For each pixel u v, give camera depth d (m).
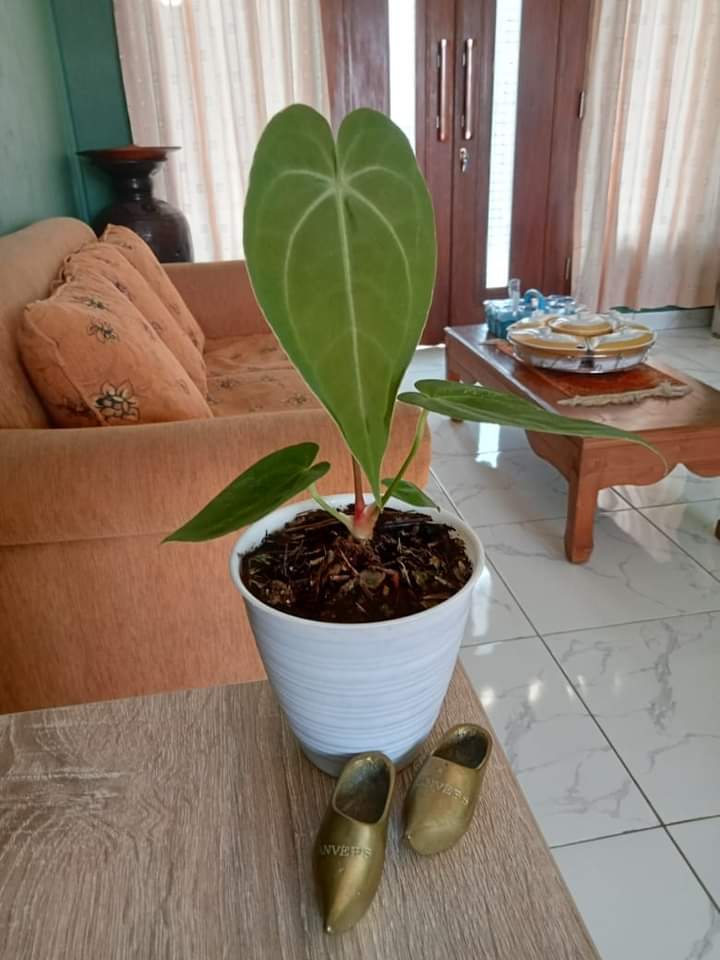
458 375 2.59
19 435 1.01
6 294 1.25
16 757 0.62
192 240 3.30
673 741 1.32
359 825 0.50
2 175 2.08
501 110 3.46
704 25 3.34
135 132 3.06
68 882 0.52
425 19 3.23
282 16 3.02
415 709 0.55
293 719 0.57
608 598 1.74
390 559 0.56
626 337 2.04
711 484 2.30
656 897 1.05
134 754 0.62
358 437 0.44
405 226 0.44
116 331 1.17
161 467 0.99
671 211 3.70
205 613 1.16
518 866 0.52
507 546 1.98
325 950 0.47
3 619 1.11
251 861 0.53
